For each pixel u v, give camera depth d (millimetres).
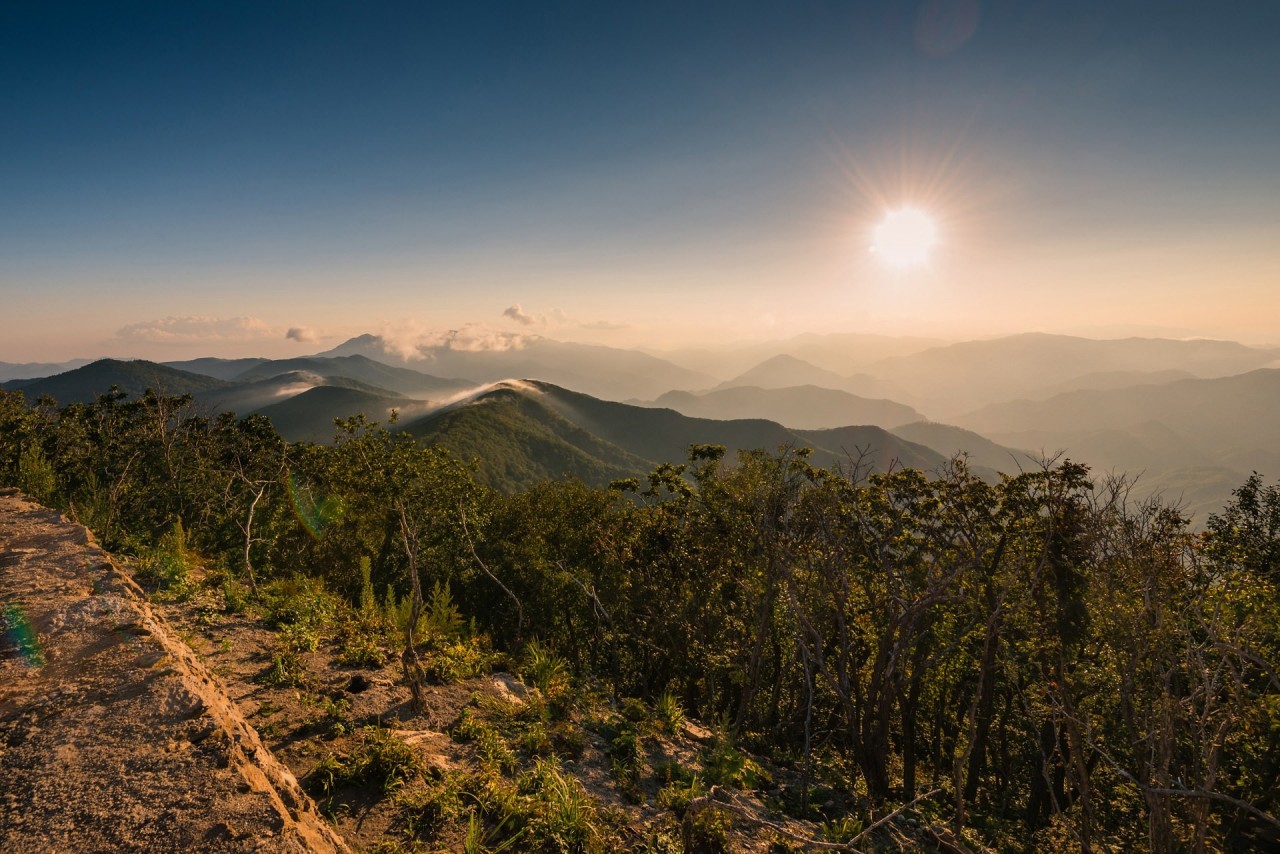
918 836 17016
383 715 10266
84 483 23594
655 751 13953
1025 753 33688
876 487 25250
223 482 38688
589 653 39375
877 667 22156
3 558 11438
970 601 23266
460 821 7816
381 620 15562
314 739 8891
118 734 5887
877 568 24344
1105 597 17125
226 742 5977
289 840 4836
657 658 36812
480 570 39031
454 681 12750
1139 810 24234
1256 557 23062
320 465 37781
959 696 32531
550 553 38719
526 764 10148
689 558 31750
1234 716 13359
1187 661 14414
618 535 35906
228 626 12375
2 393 41406
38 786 5059
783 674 36000
